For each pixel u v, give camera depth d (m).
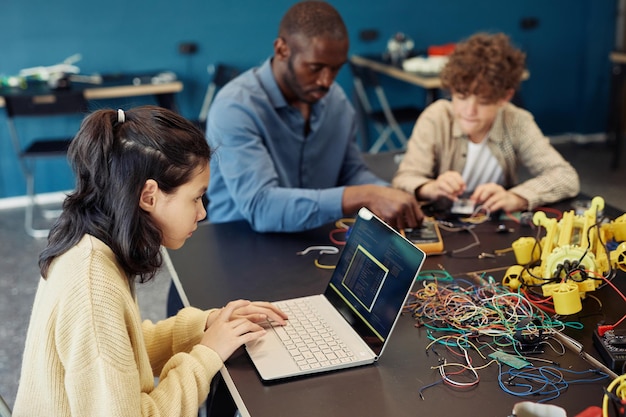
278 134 2.00
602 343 1.16
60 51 4.52
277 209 1.76
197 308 1.41
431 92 4.34
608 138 5.31
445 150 2.16
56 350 1.07
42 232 4.04
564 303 1.29
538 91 5.54
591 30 5.39
